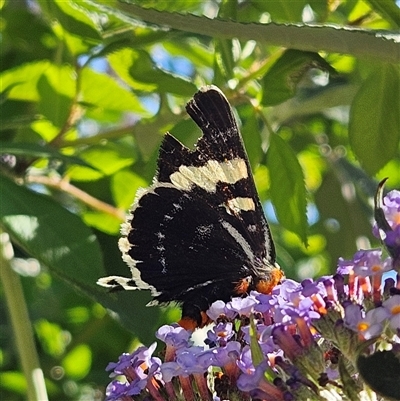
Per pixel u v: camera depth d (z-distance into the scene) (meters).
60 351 0.28
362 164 0.21
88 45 0.22
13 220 0.19
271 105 0.21
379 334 0.16
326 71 0.21
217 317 0.18
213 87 0.19
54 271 0.19
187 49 0.25
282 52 0.22
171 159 0.20
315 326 0.17
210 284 0.20
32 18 0.25
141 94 0.24
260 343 0.17
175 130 0.21
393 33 0.19
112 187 0.25
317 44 0.19
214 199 0.20
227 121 0.19
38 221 0.20
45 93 0.23
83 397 0.27
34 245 0.19
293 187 0.21
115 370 0.18
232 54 0.22
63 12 0.21
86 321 0.28
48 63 0.23
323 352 0.17
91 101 0.23
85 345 0.27
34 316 0.27
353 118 0.21
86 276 0.19
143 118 0.23
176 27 0.19
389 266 0.17
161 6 0.22
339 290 0.17
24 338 0.21
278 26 0.19
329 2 0.22
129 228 0.20
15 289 0.21
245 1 0.23
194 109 0.19
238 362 0.17
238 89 0.22
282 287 0.17
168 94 0.23
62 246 0.20
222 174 0.20
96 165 0.24
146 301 0.20
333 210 0.27
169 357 0.18
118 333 0.27
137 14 0.20
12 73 0.23
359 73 0.24
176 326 0.19
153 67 0.22
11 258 0.21
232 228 0.20
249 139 0.21
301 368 0.17
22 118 0.22
